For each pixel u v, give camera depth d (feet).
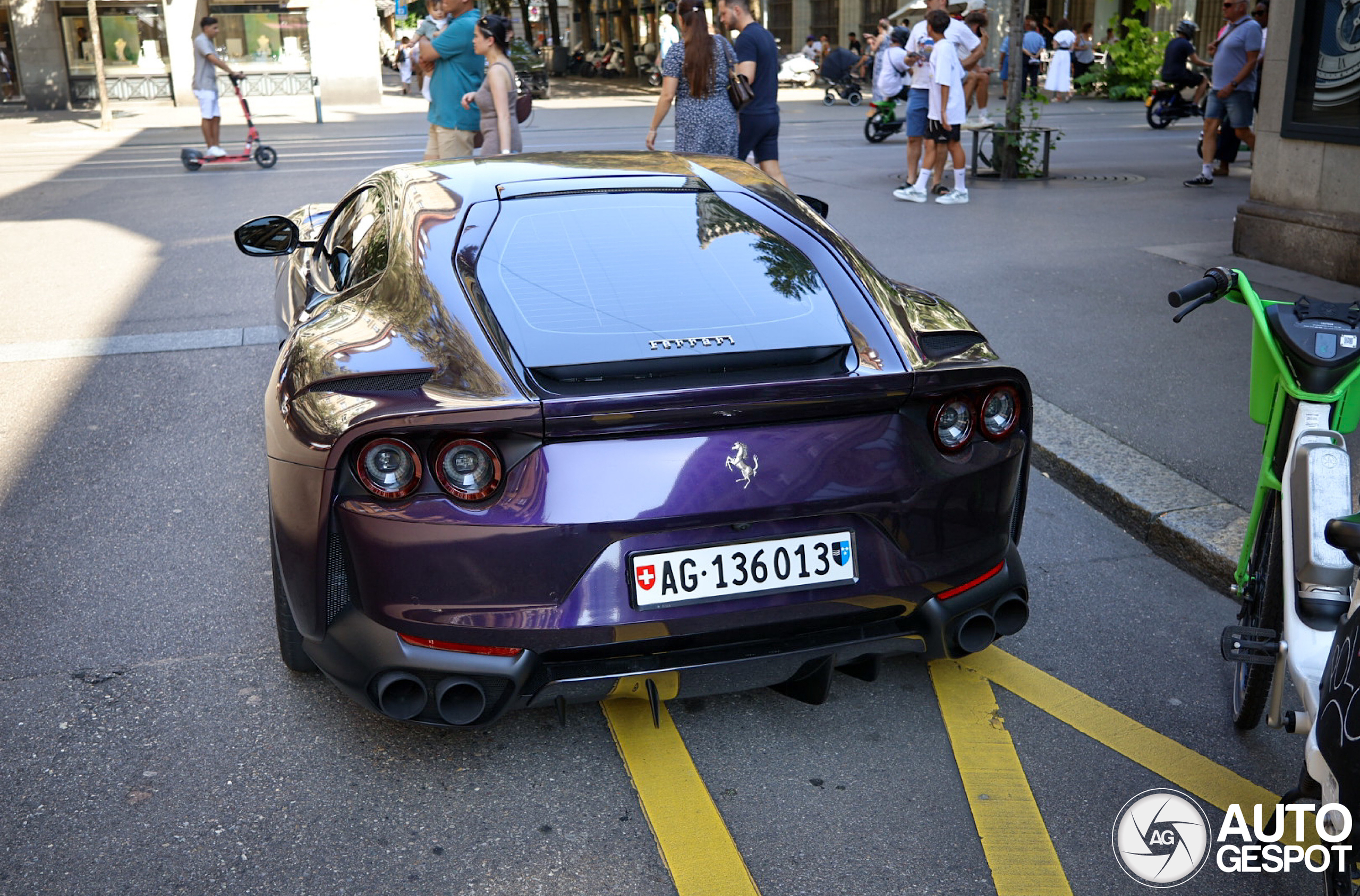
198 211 39.22
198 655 11.38
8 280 28.55
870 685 11.02
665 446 8.56
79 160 55.83
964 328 10.50
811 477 8.77
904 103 59.93
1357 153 24.86
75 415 18.57
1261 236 27.68
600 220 10.85
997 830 8.90
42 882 8.24
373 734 10.12
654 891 8.21
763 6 132.77
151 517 14.71
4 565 13.34
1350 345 8.91
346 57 94.58
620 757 9.85
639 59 133.18
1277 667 9.06
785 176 46.11
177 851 8.59
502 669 8.50
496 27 28.86
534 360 8.96
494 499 8.38
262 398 19.33
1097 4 115.14
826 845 8.71
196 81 51.06
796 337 9.51
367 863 8.49
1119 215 35.12
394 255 10.63
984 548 9.61
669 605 8.61
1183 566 13.60
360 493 8.57
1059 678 11.18
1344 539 6.56
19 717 10.30
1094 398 18.25
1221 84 40.91
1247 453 15.96
